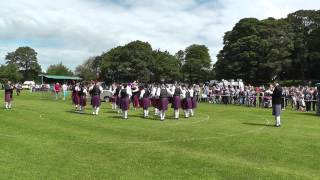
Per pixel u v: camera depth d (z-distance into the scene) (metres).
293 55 79.44
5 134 15.22
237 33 79.56
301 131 17.47
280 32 75.50
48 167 10.34
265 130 17.64
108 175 9.73
